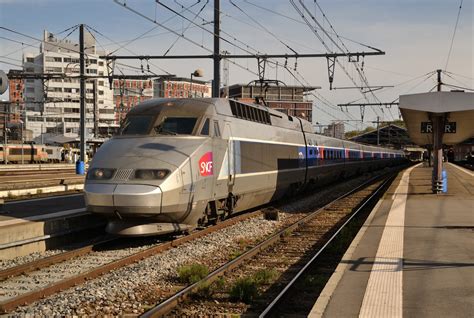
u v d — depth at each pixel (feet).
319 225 57.57
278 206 76.95
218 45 74.95
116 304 26.63
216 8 74.43
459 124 96.78
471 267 31.35
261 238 49.39
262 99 75.05
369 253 35.63
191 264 35.53
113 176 42.27
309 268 34.94
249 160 58.65
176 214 43.73
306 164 87.04
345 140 134.41
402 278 28.60
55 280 32.27
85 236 49.52
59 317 24.25
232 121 55.11
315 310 22.82
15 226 40.16
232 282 31.63
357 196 93.20
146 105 51.08
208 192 48.03
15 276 33.40
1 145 207.82
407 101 69.00
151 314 23.62
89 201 42.19
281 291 27.99
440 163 82.84
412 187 95.40
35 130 346.54
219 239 47.06
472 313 22.31
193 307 26.35
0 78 43.24
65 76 91.20
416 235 43.24
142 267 35.24
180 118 48.80
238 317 24.43
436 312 22.45
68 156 253.85
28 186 88.07
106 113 343.87
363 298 24.64
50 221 44.32
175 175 42.73
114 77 84.94
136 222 42.83
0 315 24.43
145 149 44.52
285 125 77.20
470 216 55.31
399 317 21.80
